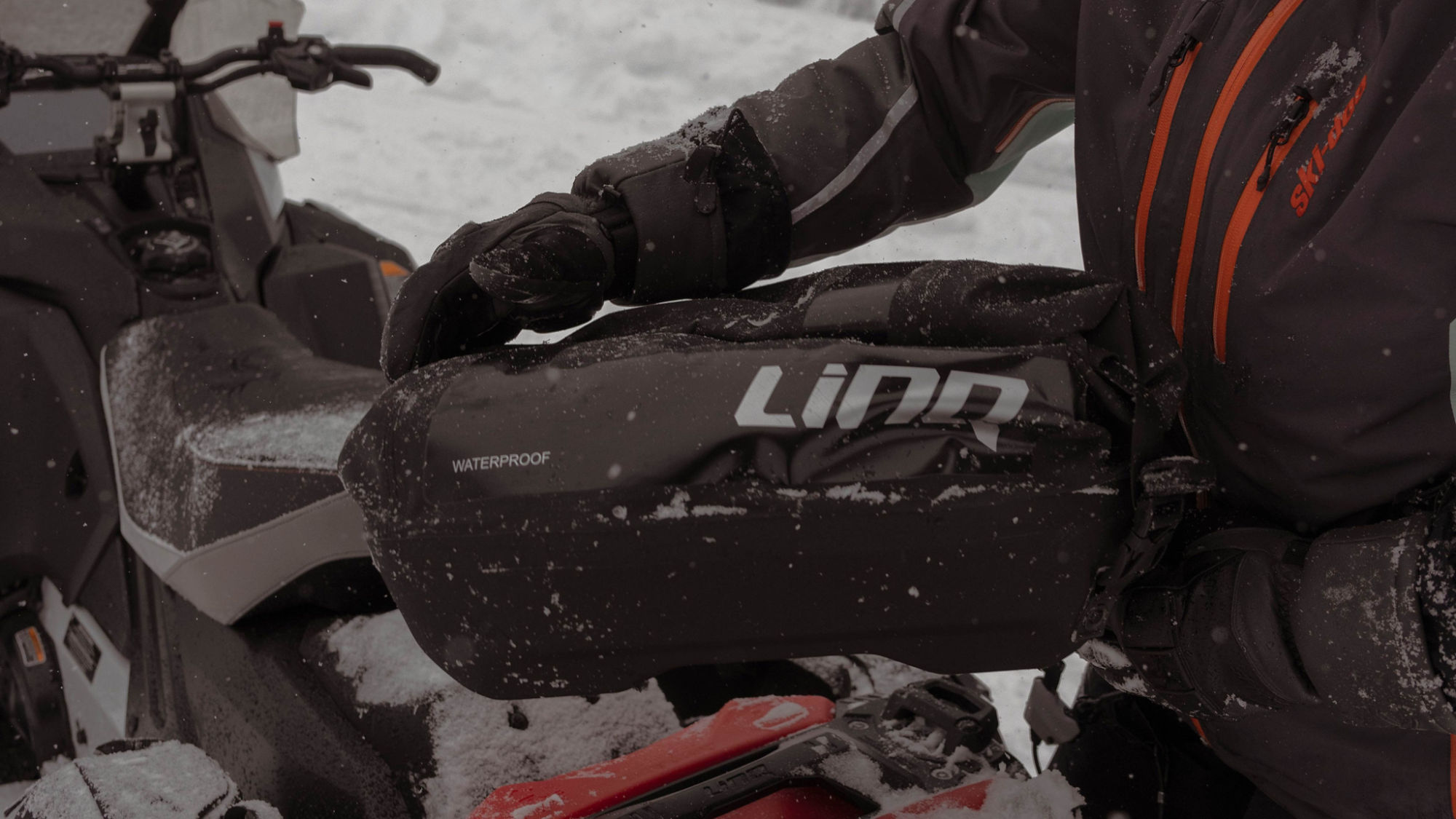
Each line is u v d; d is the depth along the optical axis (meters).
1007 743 1.99
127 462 1.55
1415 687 0.72
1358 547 0.76
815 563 0.83
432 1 5.85
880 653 0.90
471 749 1.23
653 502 0.82
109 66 1.65
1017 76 1.04
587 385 0.86
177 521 1.44
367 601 1.46
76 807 1.02
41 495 1.63
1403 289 0.73
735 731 1.12
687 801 1.00
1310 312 0.78
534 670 0.91
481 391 0.88
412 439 0.89
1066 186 4.21
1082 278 0.89
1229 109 0.85
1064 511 0.82
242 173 2.00
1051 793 0.95
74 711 1.70
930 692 1.12
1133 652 0.91
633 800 1.02
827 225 1.05
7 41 1.86
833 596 0.85
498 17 5.73
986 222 3.93
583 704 1.29
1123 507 0.85
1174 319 0.92
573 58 5.43
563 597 0.86
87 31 1.92
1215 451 0.92
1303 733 0.91
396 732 1.26
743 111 1.05
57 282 1.64
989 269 0.90
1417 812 0.87
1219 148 0.85
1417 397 0.75
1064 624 0.87
